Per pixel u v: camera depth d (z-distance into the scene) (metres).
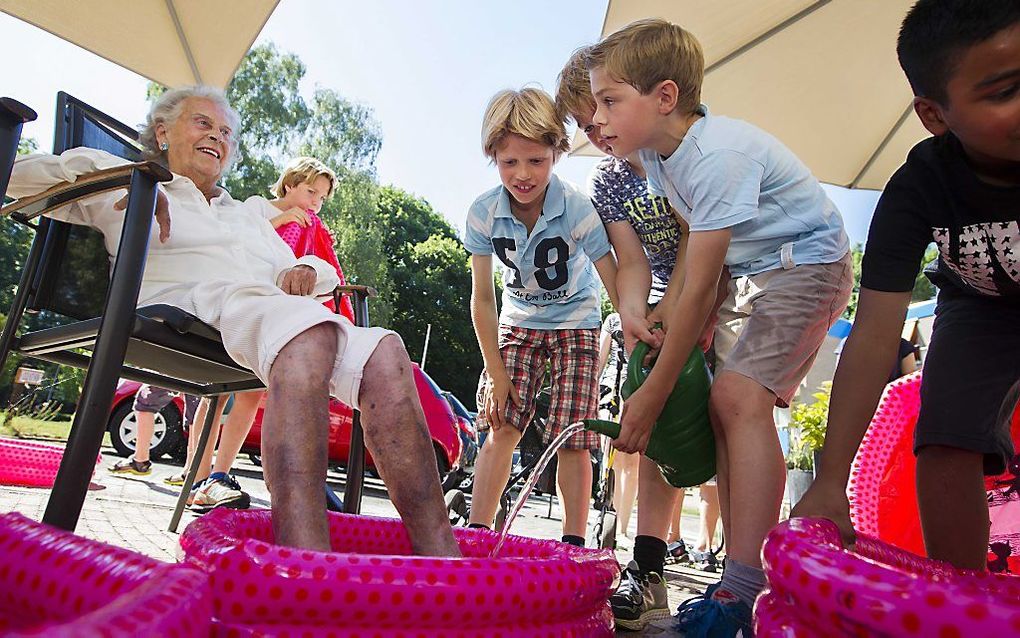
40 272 1.71
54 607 0.66
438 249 30.67
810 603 0.68
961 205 1.27
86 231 1.81
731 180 1.67
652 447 1.74
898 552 1.16
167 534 2.21
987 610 0.55
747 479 1.57
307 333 1.18
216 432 3.05
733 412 1.63
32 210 1.59
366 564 0.84
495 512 2.33
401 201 32.53
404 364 1.24
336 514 1.41
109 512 2.52
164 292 1.69
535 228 2.30
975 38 0.97
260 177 26.08
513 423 2.37
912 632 0.58
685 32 1.82
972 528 1.39
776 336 1.67
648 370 1.82
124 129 2.11
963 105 1.02
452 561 0.88
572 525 2.35
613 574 1.15
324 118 27.30
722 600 1.48
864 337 1.30
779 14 2.79
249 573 0.82
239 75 26.31
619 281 2.20
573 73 2.14
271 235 2.08
